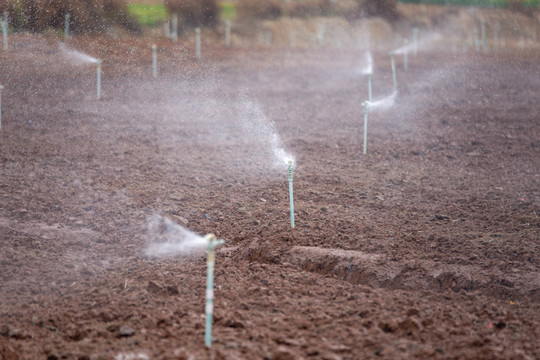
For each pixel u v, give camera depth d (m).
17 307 8.07
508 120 22.38
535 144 18.88
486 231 10.95
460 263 9.42
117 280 8.96
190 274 9.19
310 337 7.02
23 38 32.06
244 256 10.10
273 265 9.66
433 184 14.38
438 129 21.11
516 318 7.67
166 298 8.27
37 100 23.36
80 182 13.86
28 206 12.09
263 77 31.00
